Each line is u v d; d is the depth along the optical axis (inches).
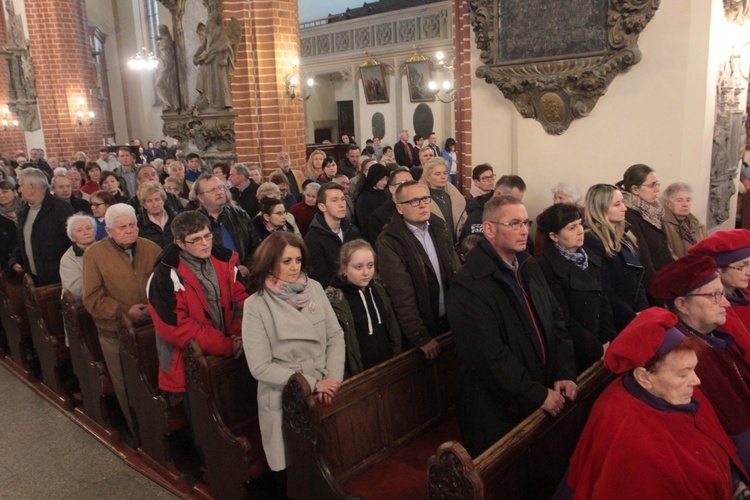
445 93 651.5
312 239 164.7
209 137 338.0
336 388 110.0
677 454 74.1
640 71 181.9
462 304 107.6
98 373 166.9
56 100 550.0
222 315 140.3
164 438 147.6
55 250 203.3
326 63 776.9
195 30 343.6
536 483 97.9
